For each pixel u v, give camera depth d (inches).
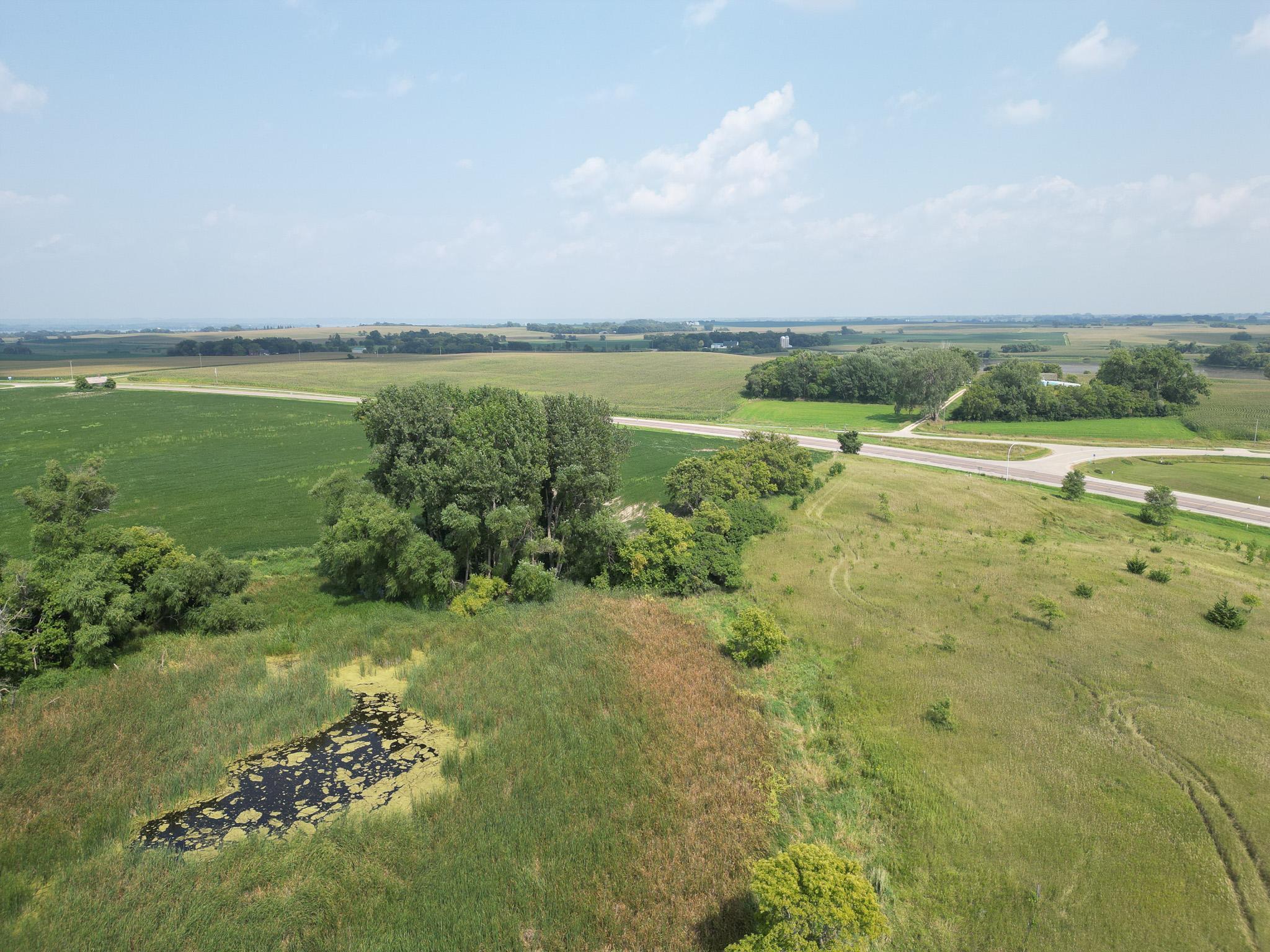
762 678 1396.4
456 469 1768.0
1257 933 792.3
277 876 848.3
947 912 825.5
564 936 773.9
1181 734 1188.5
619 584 1907.0
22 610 1293.1
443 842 910.4
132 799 981.8
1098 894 850.8
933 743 1163.9
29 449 3277.6
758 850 911.0
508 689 1309.1
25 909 792.9
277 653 1456.7
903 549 2228.1
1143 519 2696.9
